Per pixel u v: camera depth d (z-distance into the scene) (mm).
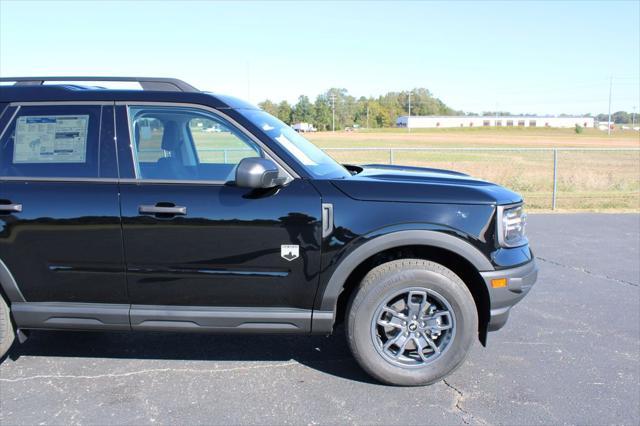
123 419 3084
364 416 3143
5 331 3484
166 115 3494
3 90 3496
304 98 149125
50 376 3607
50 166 3373
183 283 3359
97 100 3443
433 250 3504
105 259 3340
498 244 3359
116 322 3410
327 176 3447
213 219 3270
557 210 11570
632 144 61094
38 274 3387
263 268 3328
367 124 165625
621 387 3520
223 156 3459
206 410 3191
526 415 3166
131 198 3289
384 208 3301
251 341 4234
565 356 4004
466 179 3850
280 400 3318
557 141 70812
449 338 3426
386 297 3357
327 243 3289
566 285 5832
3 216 3336
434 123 156250
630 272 6371
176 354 3982
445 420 3105
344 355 3994
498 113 177250
